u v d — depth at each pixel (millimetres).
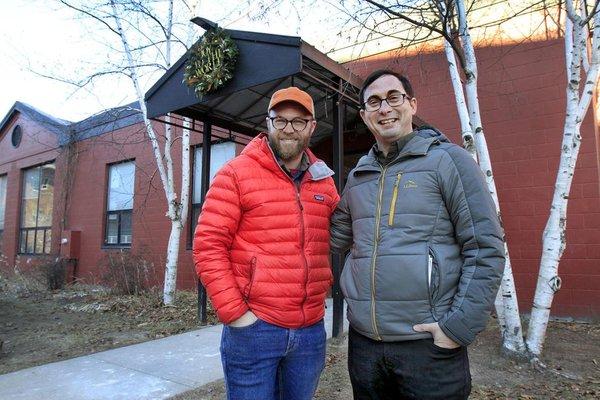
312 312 1955
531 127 6098
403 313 1621
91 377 3617
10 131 15797
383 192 1772
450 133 6730
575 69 4043
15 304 8203
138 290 8672
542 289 3979
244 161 1957
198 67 4750
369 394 1774
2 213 15898
